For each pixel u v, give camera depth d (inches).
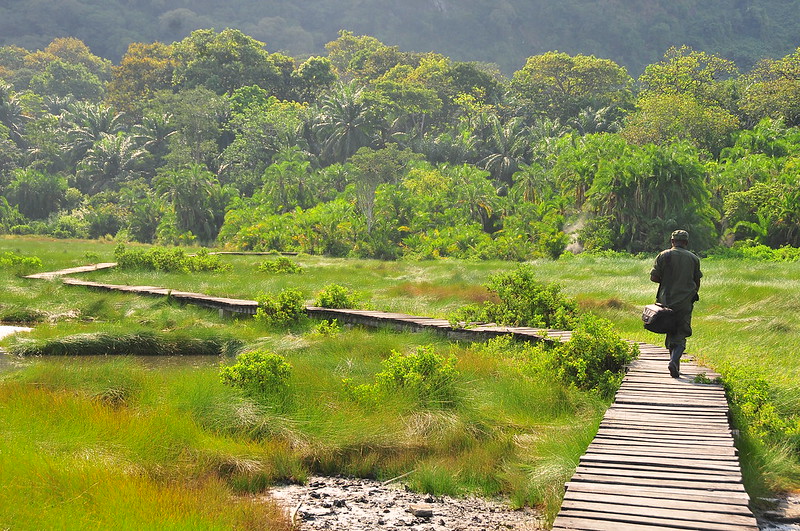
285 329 701.9
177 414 365.4
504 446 346.9
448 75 4217.5
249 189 3408.0
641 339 585.0
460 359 504.4
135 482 276.1
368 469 341.4
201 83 4264.3
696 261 411.8
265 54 4628.4
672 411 344.8
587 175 2381.9
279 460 336.5
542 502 300.7
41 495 255.8
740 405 378.3
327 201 2957.7
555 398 409.7
